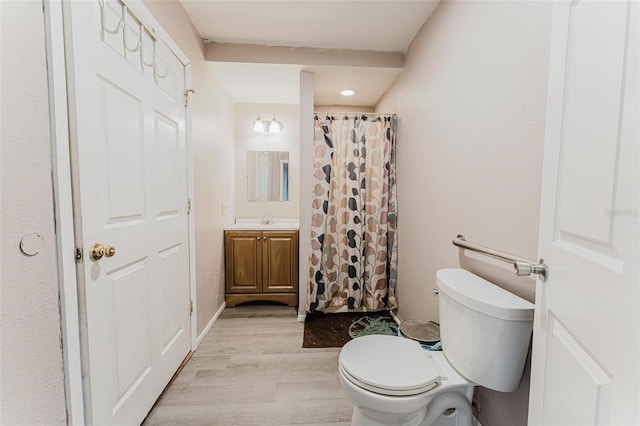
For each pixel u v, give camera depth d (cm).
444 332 119
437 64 173
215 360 188
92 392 101
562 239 69
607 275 51
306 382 167
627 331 46
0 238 72
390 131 251
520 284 105
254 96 305
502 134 114
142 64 132
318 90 285
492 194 120
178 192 173
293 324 245
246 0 173
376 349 123
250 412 143
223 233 278
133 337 126
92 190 101
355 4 176
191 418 139
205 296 225
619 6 51
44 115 83
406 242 229
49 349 86
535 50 97
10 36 73
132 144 125
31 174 80
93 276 101
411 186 218
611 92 52
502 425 115
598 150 56
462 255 144
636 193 46
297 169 334
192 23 194
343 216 259
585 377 57
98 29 104
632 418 45
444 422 119
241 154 329
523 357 96
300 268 253
